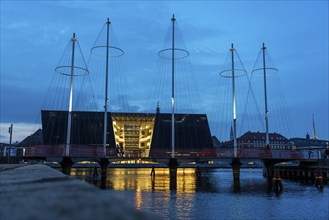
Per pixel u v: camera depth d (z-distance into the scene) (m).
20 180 5.04
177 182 51.69
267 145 62.59
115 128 118.31
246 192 36.56
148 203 27.11
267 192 36.62
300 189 40.19
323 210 24.44
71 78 53.69
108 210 2.03
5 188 3.80
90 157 48.50
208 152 54.44
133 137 119.75
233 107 57.81
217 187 42.72
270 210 24.27
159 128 112.94
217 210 24.03
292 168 64.62
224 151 54.97
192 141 111.94
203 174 81.81
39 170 8.31
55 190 3.08
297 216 22.05
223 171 103.31
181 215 21.88
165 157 50.75
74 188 3.12
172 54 59.53
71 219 1.82
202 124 116.31
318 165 55.69
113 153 52.66
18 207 2.38
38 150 47.50
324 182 50.56
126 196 31.44
